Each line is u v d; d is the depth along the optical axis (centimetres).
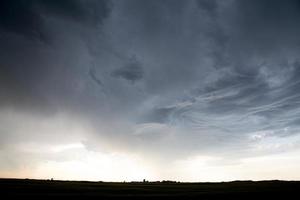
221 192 8250
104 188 9250
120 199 6650
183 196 7331
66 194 7238
